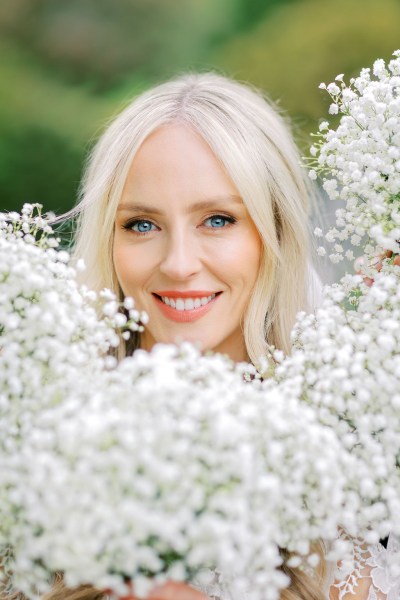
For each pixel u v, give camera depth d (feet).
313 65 22.02
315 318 4.65
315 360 4.09
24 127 20.79
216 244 5.34
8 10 23.13
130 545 3.15
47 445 3.39
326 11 22.62
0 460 3.59
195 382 3.92
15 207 20.35
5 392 3.87
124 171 5.37
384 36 22.09
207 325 5.46
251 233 5.49
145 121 5.39
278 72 22.16
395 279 4.66
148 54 23.82
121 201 5.42
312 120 21.16
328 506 3.67
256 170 5.51
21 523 3.51
